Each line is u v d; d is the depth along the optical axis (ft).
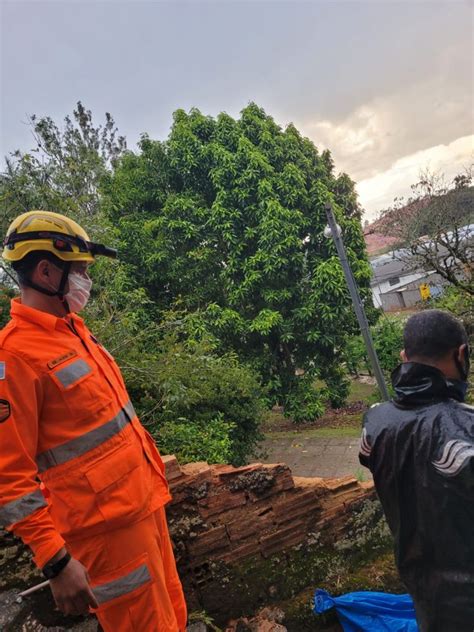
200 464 8.87
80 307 5.63
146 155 37.06
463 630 3.92
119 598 5.15
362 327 25.76
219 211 33.42
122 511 5.03
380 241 115.44
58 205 16.81
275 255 33.17
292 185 34.83
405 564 4.33
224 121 36.32
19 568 7.52
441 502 3.81
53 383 4.78
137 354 14.28
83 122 49.08
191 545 7.95
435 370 4.11
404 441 4.06
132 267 33.50
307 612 7.93
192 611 7.80
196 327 31.19
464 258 26.91
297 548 8.60
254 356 36.58
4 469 4.31
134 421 5.72
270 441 32.89
